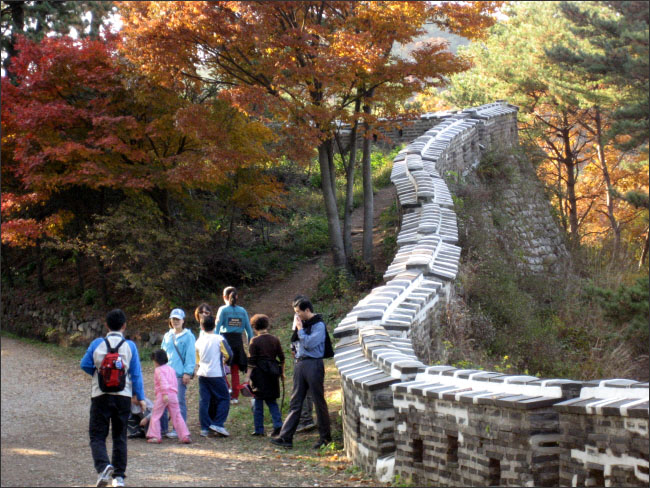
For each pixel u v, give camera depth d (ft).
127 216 52.06
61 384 32.58
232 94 46.96
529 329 32.96
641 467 13.69
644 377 24.41
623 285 23.94
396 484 19.65
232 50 46.91
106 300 56.13
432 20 49.03
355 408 22.39
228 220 62.95
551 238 41.96
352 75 47.96
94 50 45.24
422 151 58.13
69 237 53.83
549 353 30.37
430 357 31.30
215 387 28.40
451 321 33.68
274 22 46.34
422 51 49.47
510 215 52.31
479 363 31.76
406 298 31.27
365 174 58.13
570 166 38.60
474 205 51.90
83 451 21.48
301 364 26.18
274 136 55.01
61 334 56.08
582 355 28.48
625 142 21.06
